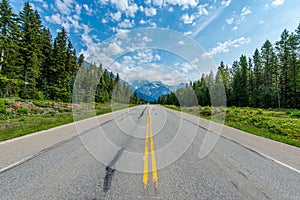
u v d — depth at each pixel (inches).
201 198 105.2
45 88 1343.5
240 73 1878.7
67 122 459.5
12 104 709.9
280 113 831.1
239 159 180.1
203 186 120.5
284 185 123.9
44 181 125.0
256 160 177.6
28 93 1143.0
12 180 126.1
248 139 284.8
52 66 1392.7
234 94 1852.9
